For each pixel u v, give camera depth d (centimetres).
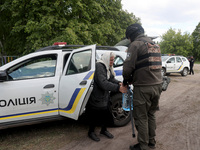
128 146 247
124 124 313
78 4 973
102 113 247
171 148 239
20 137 282
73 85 257
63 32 965
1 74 238
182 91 635
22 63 273
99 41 1241
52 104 275
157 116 371
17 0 955
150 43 204
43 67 283
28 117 263
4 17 1233
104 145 252
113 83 246
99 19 1280
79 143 259
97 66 235
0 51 1371
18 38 1192
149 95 204
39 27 936
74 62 273
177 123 329
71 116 260
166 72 1104
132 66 200
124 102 236
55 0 1009
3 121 250
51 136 284
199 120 341
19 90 256
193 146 243
